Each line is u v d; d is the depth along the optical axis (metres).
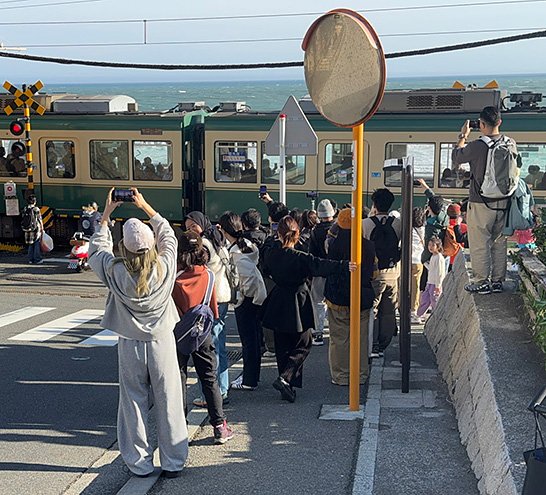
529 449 5.31
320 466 6.46
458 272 9.77
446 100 17.38
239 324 8.53
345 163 17.89
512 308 8.06
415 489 5.88
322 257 9.80
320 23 7.02
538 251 8.16
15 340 11.17
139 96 147.25
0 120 20.58
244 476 6.27
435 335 9.91
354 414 7.67
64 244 20.64
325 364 9.71
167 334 6.07
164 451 6.22
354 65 6.89
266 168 18.50
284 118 13.13
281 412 7.82
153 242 5.90
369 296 8.45
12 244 21.17
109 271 5.84
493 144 8.16
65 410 8.09
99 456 6.88
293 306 7.93
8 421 7.75
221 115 18.92
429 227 11.68
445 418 7.46
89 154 19.88
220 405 6.99
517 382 6.40
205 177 18.97
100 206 19.95
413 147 17.38
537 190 16.56
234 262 8.05
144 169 19.50
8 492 6.10
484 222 8.34
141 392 6.13
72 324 12.30
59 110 20.47
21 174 20.66
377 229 9.31
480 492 5.58
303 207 18.25
